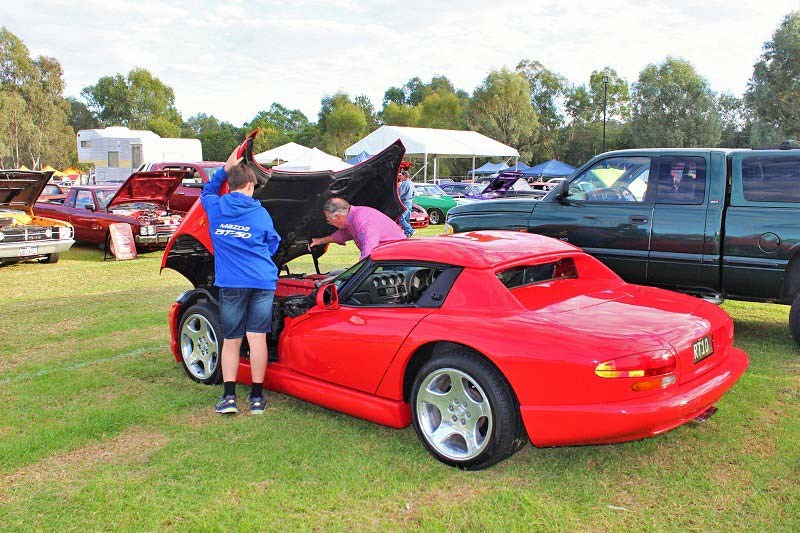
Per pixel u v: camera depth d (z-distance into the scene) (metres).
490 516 3.14
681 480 3.49
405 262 4.13
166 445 4.05
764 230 5.59
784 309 7.81
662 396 3.23
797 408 4.49
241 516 3.20
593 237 6.53
